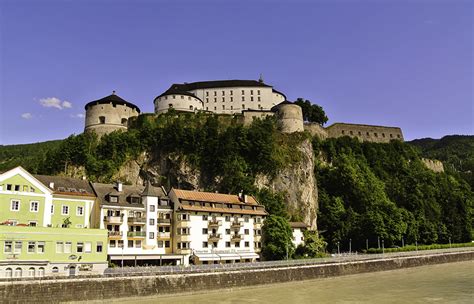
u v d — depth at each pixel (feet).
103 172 350.43
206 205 279.08
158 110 486.38
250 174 366.84
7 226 182.60
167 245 260.62
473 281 237.04
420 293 197.16
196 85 547.49
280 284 226.17
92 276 167.84
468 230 435.94
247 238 288.30
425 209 438.81
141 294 178.19
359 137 558.97
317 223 395.34
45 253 190.39
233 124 436.76
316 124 517.14
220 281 203.62
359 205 416.26
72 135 389.19
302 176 395.55
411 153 570.87
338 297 188.14
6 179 211.61
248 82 547.08
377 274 277.85
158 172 366.43
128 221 244.83
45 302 154.40
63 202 231.91
